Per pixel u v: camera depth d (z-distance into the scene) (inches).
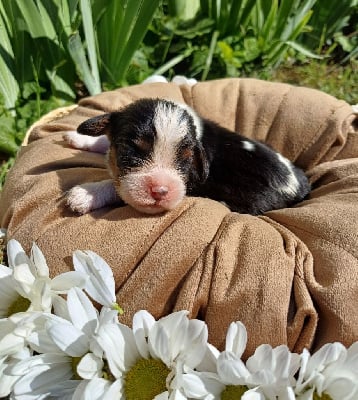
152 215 8.5
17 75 15.9
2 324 7.6
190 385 7.0
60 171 9.8
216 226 8.4
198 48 18.6
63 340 7.2
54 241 8.5
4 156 14.8
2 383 7.5
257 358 7.1
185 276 8.0
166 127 8.8
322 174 11.0
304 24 17.9
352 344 7.2
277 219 9.2
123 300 8.0
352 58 19.7
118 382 7.2
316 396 7.0
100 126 9.5
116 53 16.2
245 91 12.7
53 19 15.4
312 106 12.1
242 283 7.7
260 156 10.6
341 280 7.6
